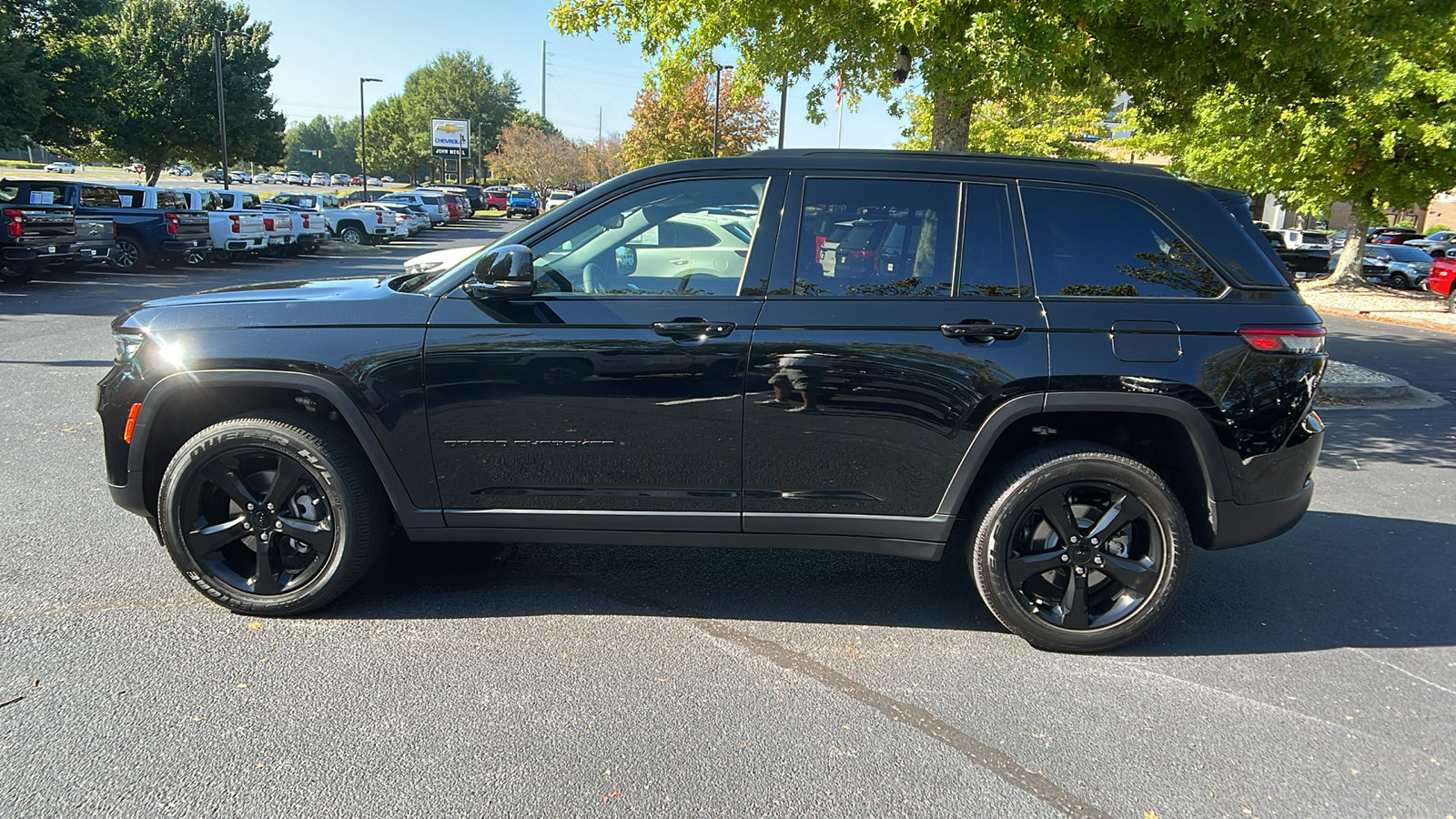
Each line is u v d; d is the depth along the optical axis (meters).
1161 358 3.28
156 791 2.49
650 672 3.24
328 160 144.00
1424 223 48.50
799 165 3.47
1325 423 8.02
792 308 3.33
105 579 3.87
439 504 3.48
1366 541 4.90
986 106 23.59
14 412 6.71
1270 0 6.84
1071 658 3.46
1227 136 17.12
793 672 3.29
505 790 2.55
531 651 3.38
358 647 3.36
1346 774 2.75
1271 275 3.41
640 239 3.51
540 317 3.34
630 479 3.44
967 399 3.30
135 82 40.34
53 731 2.76
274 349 3.35
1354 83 8.27
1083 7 6.32
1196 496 3.49
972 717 3.01
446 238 37.66
